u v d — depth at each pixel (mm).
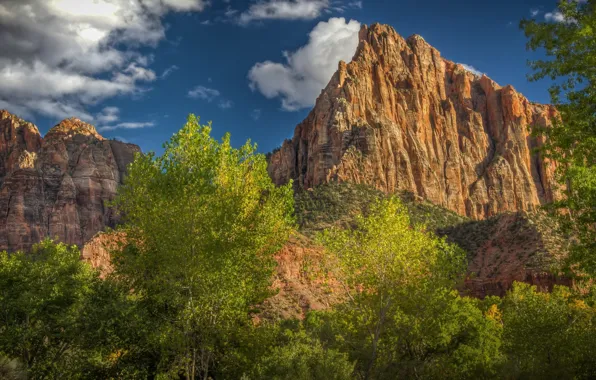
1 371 17484
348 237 25375
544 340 32312
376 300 24484
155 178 24078
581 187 18969
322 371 21359
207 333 22828
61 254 31203
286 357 23750
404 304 24422
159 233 23281
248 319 25500
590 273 19656
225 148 25469
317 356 23156
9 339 25234
